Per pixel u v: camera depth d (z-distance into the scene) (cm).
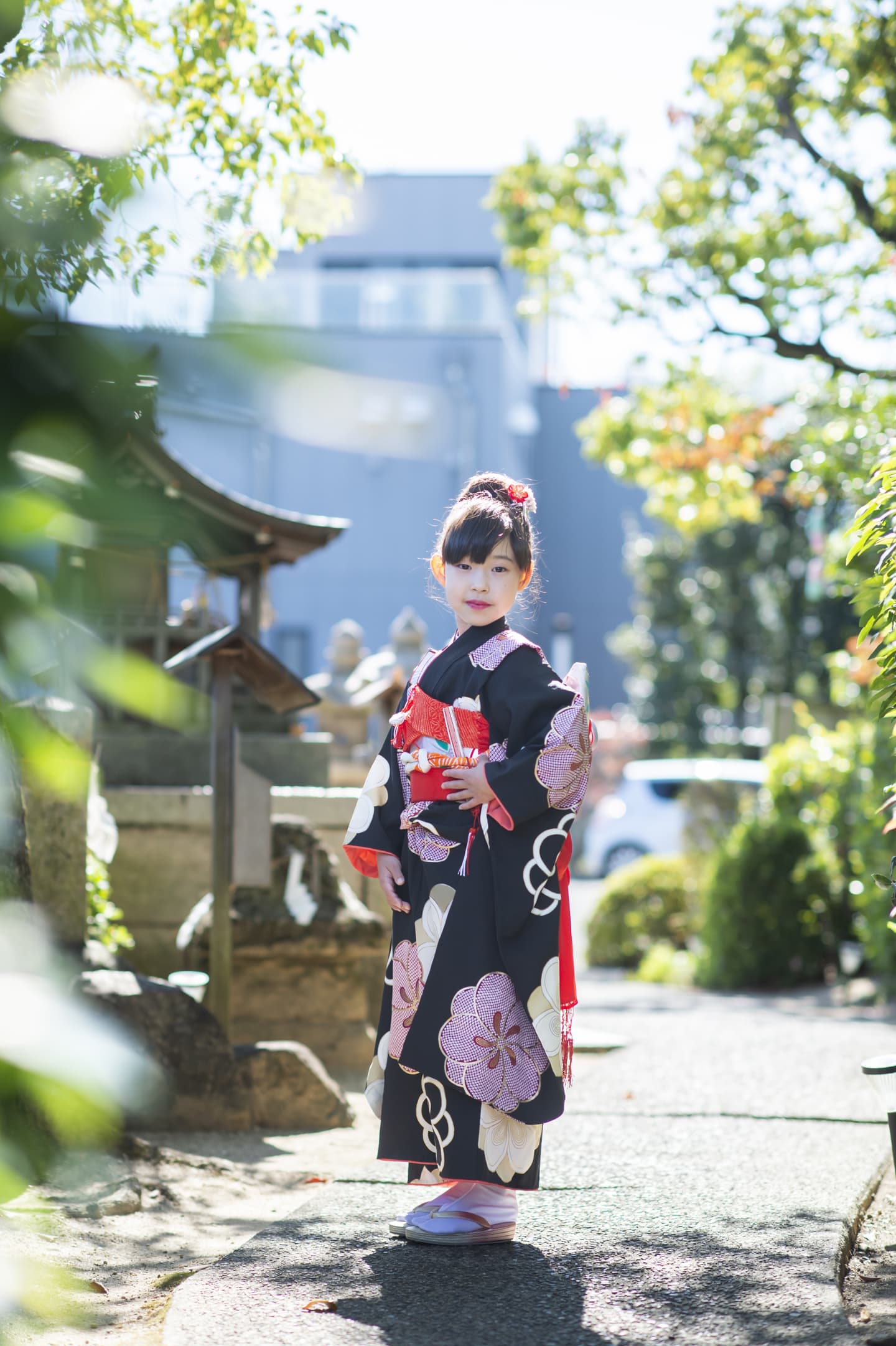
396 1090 345
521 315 1437
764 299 1229
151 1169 434
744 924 1238
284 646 2673
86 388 82
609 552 3559
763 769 2084
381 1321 280
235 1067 524
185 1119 513
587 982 1404
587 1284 304
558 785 337
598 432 1489
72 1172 403
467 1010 331
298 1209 373
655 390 1476
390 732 366
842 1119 493
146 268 107
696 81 1228
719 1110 512
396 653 1246
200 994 626
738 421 1372
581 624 3569
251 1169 457
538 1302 292
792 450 1315
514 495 378
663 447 1425
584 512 3559
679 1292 298
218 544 876
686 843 1603
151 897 769
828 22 1135
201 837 774
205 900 693
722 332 1241
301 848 690
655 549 2844
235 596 1074
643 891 1575
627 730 2967
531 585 385
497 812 337
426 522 2611
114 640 776
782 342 1210
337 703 1170
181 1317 282
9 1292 88
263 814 595
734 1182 401
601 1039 745
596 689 3569
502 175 1405
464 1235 334
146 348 78
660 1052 655
